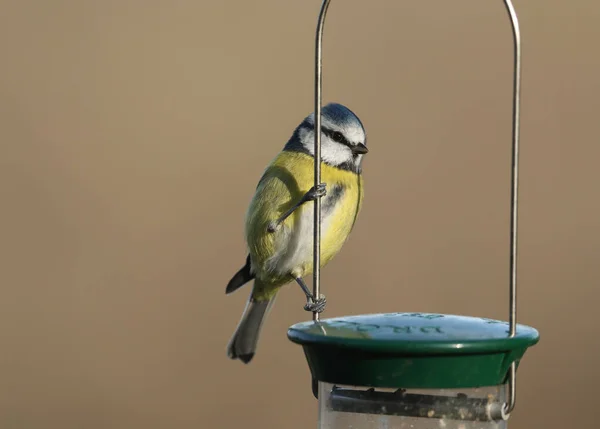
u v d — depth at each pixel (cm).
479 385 519
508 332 527
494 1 1443
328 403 568
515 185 527
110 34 1500
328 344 518
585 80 1350
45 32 1517
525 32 1404
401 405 545
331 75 1367
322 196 732
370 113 1315
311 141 801
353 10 1459
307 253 793
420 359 507
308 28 1473
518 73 528
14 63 1480
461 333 525
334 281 1150
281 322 1161
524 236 1220
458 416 537
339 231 800
